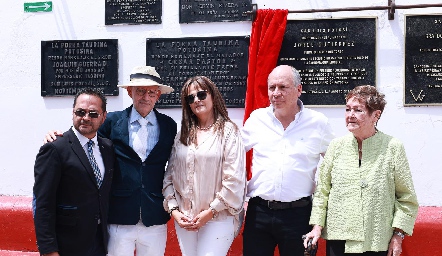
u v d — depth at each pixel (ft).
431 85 15.99
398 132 16.21
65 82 18.06
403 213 10.57
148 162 12.41
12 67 18.42
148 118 12.89
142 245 12.53
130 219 12.11
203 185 11.94
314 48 16.60
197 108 12.29
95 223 11.27
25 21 18.39
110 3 17.88
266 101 16.26
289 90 12.22
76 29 18.12
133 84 12.48
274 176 12.24
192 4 17.40
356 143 11.12
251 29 16.96
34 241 16.89
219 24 17.29
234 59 17.12
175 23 17.54
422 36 16.08
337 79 16.47
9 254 16.78
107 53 17.89
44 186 10.69
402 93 16.17
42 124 18.28
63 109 18.16
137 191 12.21
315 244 11.08
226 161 11.99
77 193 10.96
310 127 12.55
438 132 15.96
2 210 17.13
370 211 10.59
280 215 12.16
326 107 16.52
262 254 12.42
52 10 18.24
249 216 12.66
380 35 16.33
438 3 16.03
